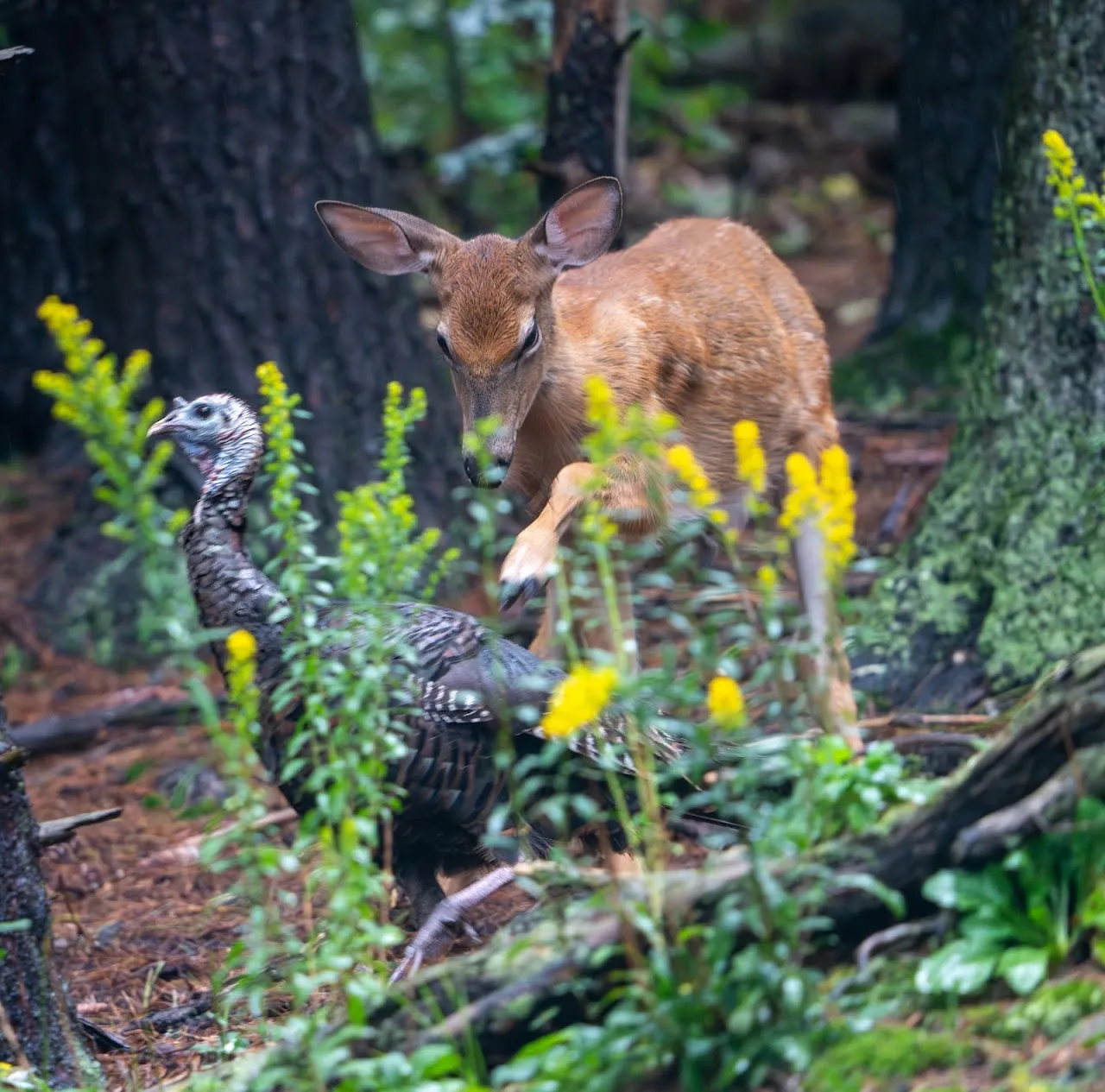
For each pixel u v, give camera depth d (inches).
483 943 358.9
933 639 442.9
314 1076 254.7
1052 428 433.1
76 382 279.6
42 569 639.8
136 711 542.0
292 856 261.6
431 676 328.8
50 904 328.2
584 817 327.6
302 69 592.1
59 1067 309.0
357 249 419.5
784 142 1218.6
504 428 389.1
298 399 317.7
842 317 874.1
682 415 434.6
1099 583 418.3
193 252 594.9
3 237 768.9
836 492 259.6
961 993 252.7
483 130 1066.1
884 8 1334.9
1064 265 429.7
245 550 350.0
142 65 584.7
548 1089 247.1
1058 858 259.1
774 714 304.7
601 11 556.7
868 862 265.3
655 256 450.0
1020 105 440.5
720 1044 243.3
